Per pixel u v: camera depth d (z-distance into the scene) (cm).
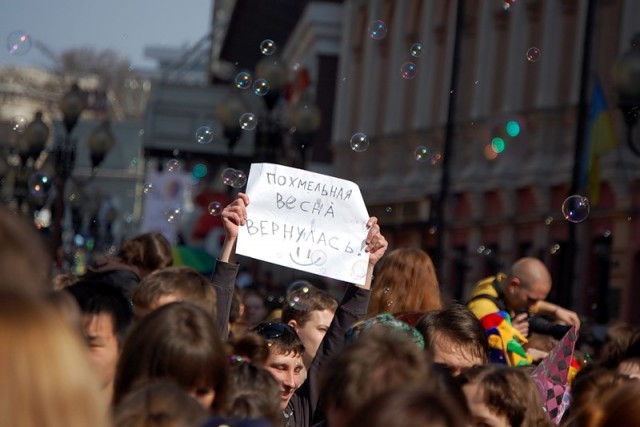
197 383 574
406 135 4097
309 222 887
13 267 364
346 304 877
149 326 577
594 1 1942
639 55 1597
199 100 3600
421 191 3847
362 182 4459
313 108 2481
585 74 1944
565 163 2983
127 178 5947
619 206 2698
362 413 368
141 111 7912
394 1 4372
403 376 502
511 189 3259
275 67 2514
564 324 1152
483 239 3456
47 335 335
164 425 467
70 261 3484
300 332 966
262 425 456
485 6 3553
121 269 1013
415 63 4094
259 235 880
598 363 910
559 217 3006
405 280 1020
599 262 2845
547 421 680
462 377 679
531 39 3288
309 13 5006
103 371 697
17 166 3084
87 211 4578
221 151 3562
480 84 3541
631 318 2655
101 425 337
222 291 855
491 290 1195
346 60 4806
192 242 4962
